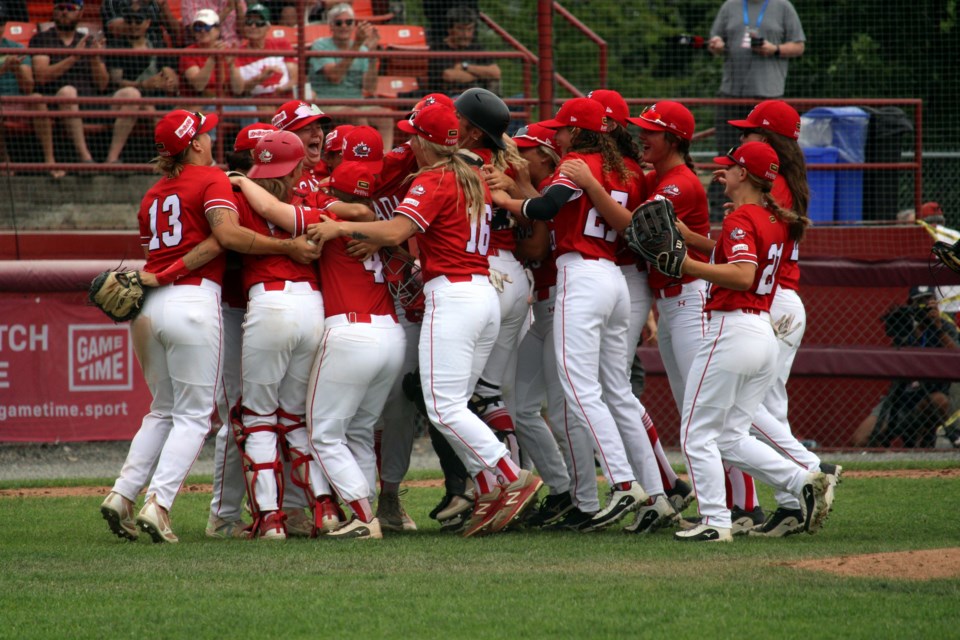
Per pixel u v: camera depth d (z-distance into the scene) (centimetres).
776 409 2430
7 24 4088
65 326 3591
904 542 2111
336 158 2398
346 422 2206
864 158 4403
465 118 2244
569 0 6988
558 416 2391
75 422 3603
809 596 1630
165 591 1694
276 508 2216
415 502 2866
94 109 4075
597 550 2031
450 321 2131
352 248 2155
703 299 2305
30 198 4022
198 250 2111
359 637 1433
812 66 5209
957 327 3928
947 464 3456
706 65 6762
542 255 2328
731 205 2300
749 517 2323
